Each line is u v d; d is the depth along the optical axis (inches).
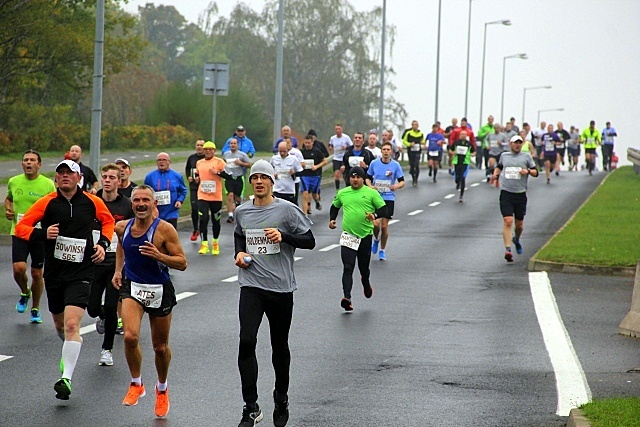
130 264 793.6
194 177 1995.6
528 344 1099.3
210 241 2106.3
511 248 2025.1
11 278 1535.4
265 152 6314.0
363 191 1334.9
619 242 1919.3
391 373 948.6
